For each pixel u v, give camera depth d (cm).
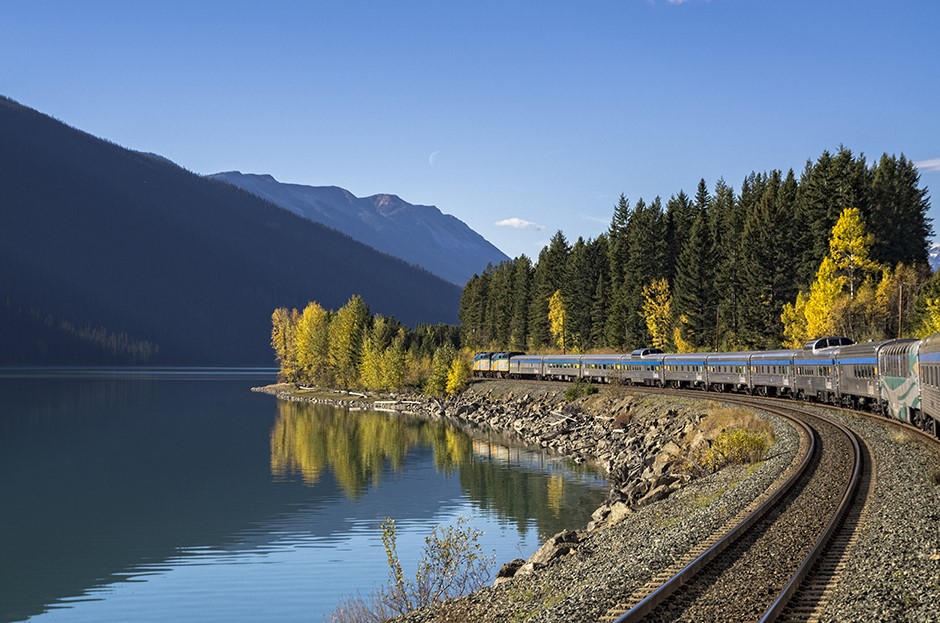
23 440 10075
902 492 2655
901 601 1566
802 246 10819
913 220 11344
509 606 2194
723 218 13300
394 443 9300
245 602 3862
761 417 5281
